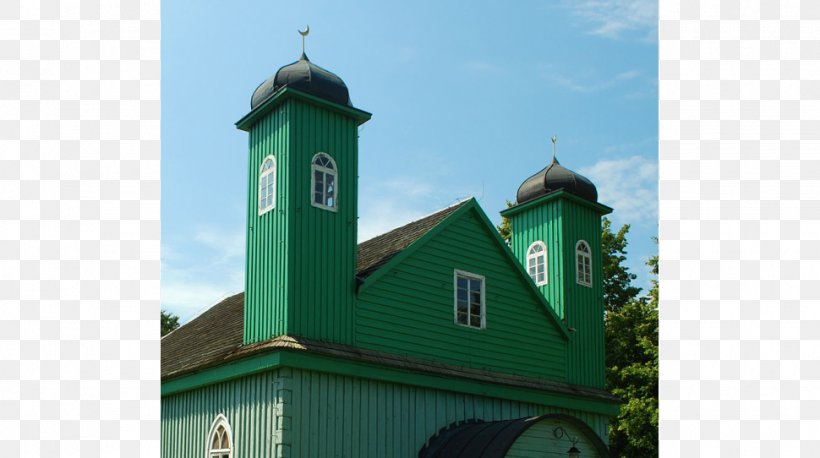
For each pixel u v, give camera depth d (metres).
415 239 19.20
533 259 24.39
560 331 22.39
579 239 24.19
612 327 36.75
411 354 18.36
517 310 21.31
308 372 16.44
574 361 22.61
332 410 16.61
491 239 21.09
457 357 19.36
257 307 17.47
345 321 17.38
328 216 17.73
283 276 16.78
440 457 17.44
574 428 17.95
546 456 17.28
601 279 24.53
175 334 27.91
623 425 33.00
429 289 19.23
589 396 22.23
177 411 19.56
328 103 18.05
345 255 17.83
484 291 20.53
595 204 24.62
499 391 19.92
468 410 19.30
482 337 20.12
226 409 17.66
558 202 24.00
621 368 36.19
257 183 18.33
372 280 18.00
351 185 18.41
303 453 15.89
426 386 18.33
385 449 17.31
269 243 17.47
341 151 18.38
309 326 16.72
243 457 16.70
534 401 20.86
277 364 15.93
